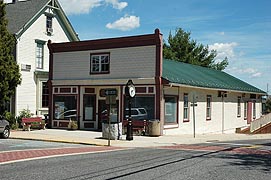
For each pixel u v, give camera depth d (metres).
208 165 13.05
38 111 34.81
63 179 10.27
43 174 11.02
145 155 16.06
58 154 16.16
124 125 27.36
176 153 16.97
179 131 28.48
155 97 26.12
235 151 18.14
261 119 38.66
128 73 27.55
